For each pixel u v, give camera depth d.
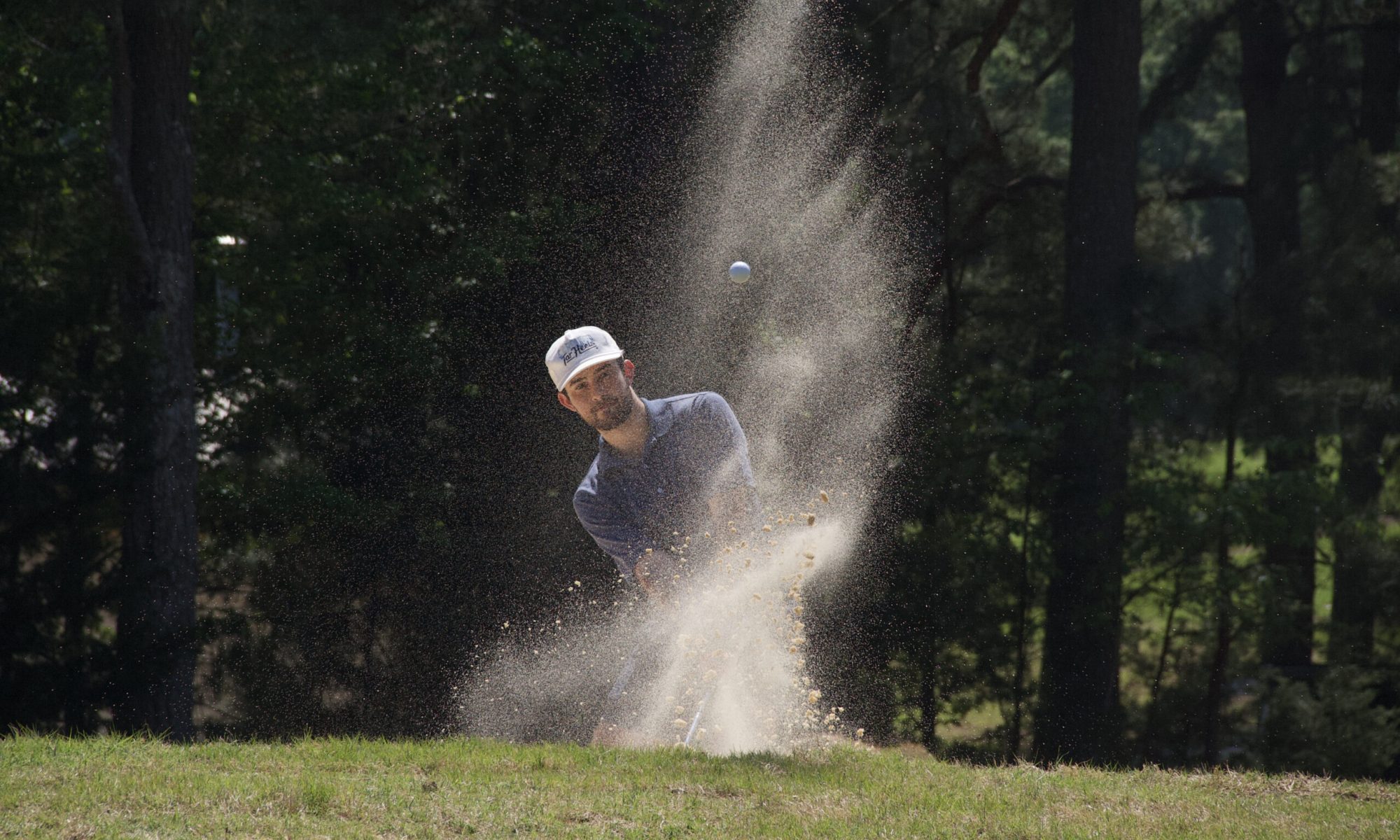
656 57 38.94
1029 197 48.75
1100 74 44.44
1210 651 44.56
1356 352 43.53
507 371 36.50
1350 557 44.22
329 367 35.88
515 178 38.62
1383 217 46.41
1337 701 42.81
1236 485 42.75
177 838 9.99
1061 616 42.19
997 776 13.56
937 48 46.53
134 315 31.53
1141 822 11.31
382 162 38.91
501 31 38.44
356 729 34.44
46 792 11.22
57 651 29.09
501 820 10.67
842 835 10.38
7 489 28.34
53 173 32.97
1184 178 54.09
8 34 33.22
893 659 41.41
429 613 35.16
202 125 36.53
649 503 16.19
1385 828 11.26
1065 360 43.28
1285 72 55.59
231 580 35.34
